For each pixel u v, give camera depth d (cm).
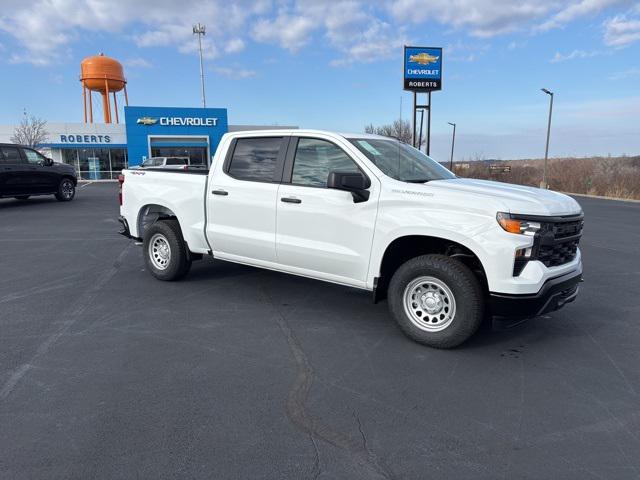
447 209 423
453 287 425
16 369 392
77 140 4097
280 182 528
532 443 300
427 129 3428
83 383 369
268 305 567
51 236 1055
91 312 534
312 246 502
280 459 281
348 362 415
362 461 280
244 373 391
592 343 466
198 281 668
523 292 399
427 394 361
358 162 478
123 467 271
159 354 425
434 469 274
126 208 697
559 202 438
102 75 4562
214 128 4256
